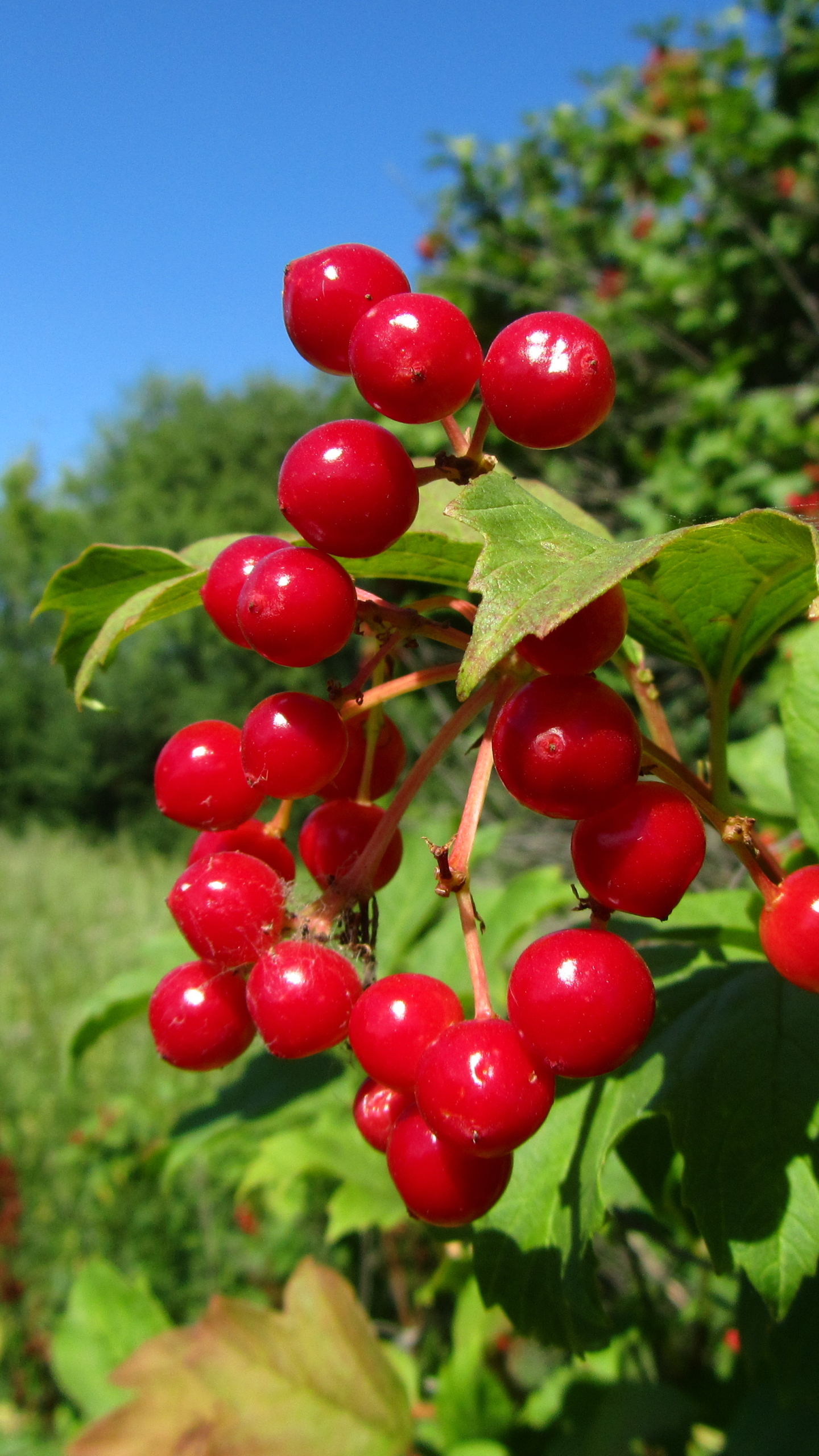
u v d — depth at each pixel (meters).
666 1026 0.11
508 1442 0.18
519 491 0.07
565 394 0.08
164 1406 0.12
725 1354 0.21
